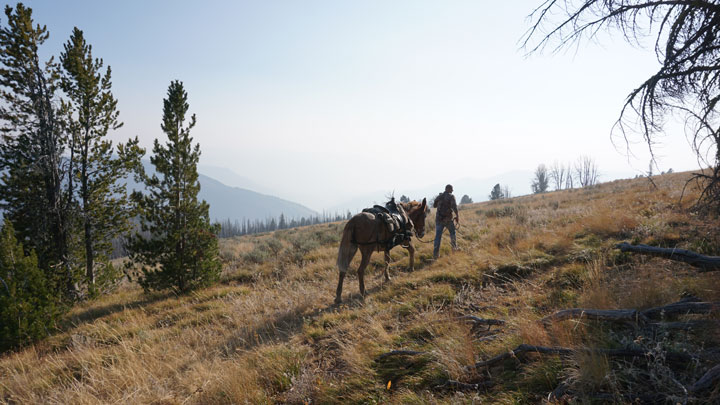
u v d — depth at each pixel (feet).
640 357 10.32
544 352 11.74
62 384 18.78
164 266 36.99
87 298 40.40
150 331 25.50
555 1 16.02
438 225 33.88
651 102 15.24
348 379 14.90
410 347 16.48
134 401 15.58
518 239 32.76
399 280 27.53
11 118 38.17
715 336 10.47
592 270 20.08
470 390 11.82
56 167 39.58
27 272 28.40
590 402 9.25
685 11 13.94
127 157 43.73
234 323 25.27
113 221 44.01
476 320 16.94
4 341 25.90
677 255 14.58
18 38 37.52
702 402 8.04
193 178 37.19
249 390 15.10
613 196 57.77
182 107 36.17
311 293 28.12
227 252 56.80
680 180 60.44
